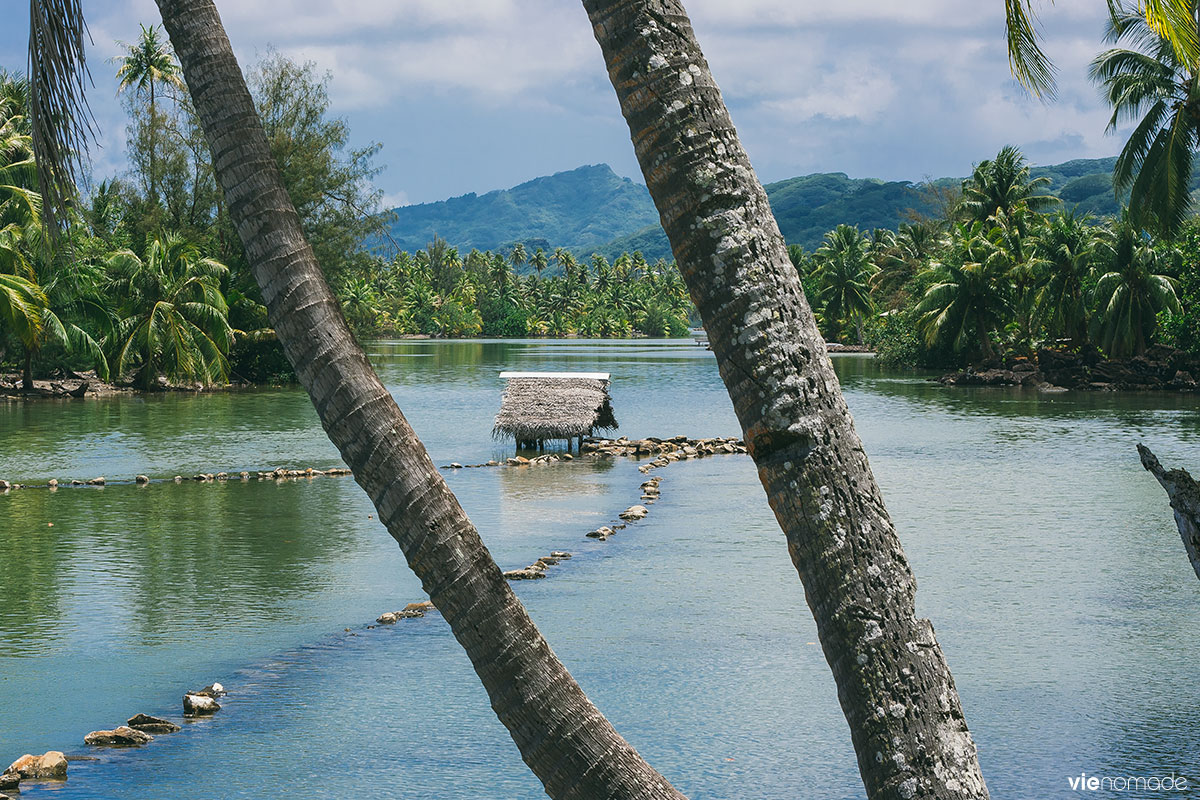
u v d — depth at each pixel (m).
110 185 59.62
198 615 13.09
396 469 3.41
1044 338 68.62
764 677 10.71
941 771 3.04
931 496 22.56
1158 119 38.94
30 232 42.44
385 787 8.07
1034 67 4.66
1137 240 59.06
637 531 18.78
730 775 8.40
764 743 9.05
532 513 20.66
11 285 42.53
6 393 48.50
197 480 24.94
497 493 23.20
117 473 25.81
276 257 3.40
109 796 7.90
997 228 71.12
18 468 26.48
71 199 4.15
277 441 32.38
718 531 18.75
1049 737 9.13
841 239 120.44
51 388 49.03
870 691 3.06
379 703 9.99
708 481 25.05
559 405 30.14
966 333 71.12
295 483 24.58
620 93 3.18
